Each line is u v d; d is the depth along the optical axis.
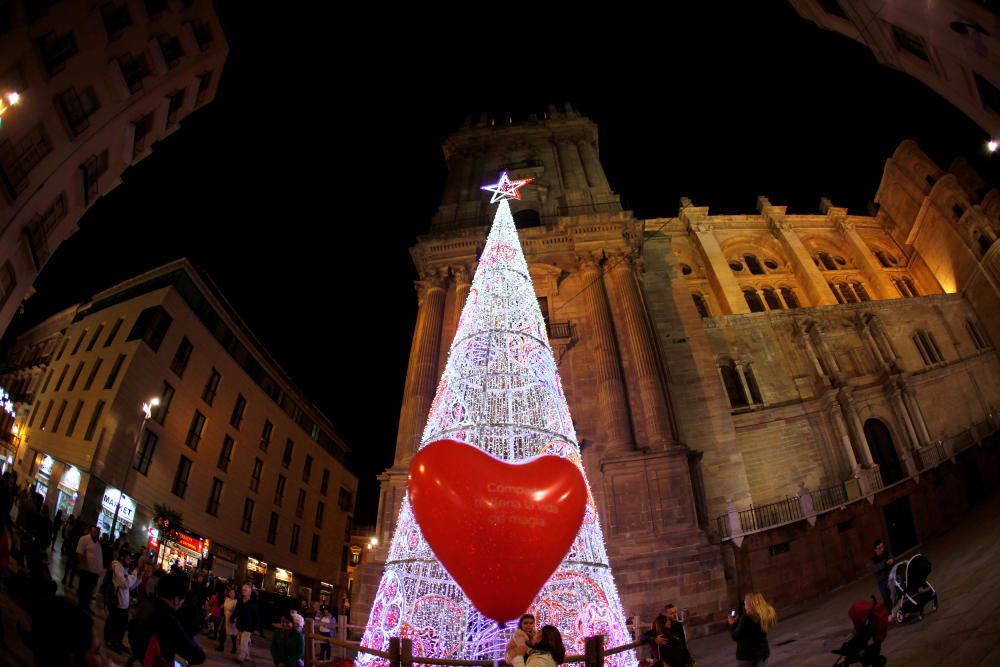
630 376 22.94
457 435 8.82
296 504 40.31
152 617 4.77
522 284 10.26
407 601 8.19
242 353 35.38
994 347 31.41
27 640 4.41
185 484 28.88
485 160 33.50
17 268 18.78
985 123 16.77
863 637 8.20
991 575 11.01
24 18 14.72
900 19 16.27
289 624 10.39
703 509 19.47
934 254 36.22
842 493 22.20
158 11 20.12
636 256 27.36
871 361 29.25
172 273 29.34
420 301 27.19
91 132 19.12
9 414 29.06
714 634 16.31
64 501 22.61
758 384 27.73
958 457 23.27
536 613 8.57
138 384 26.09
